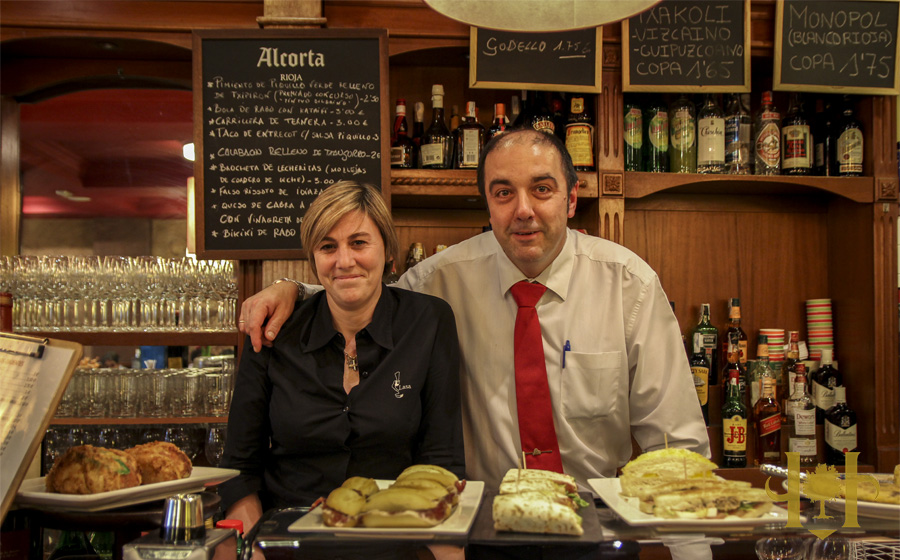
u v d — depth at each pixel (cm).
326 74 203
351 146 203
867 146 220
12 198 230
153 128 272
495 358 146
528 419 141
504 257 147
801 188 227
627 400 150
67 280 207
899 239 227
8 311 120
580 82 207
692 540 81
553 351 146
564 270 147
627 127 217
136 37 204
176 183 301
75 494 93
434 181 204
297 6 203
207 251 200
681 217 235
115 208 300
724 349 232
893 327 214
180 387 205
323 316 126
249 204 201
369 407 120
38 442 94
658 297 150
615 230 208
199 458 216
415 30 207
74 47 213
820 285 238
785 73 212
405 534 80
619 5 129
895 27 214
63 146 283
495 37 206
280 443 123
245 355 129
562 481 99
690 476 95
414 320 129
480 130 211
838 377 223
